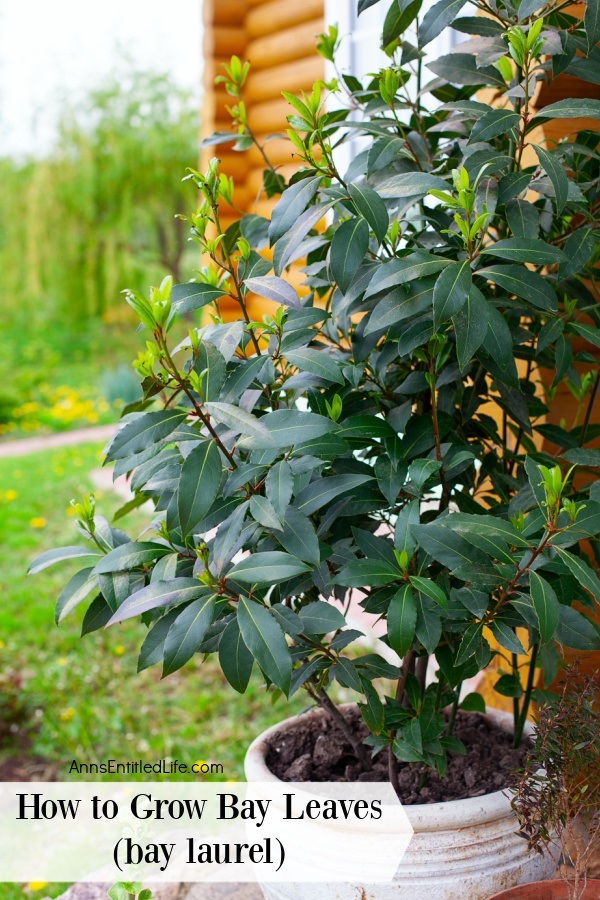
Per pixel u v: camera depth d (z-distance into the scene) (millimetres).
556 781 1302
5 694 3256
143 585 1395
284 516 1205
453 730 1659
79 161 13539
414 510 1293
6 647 3750
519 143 1390
